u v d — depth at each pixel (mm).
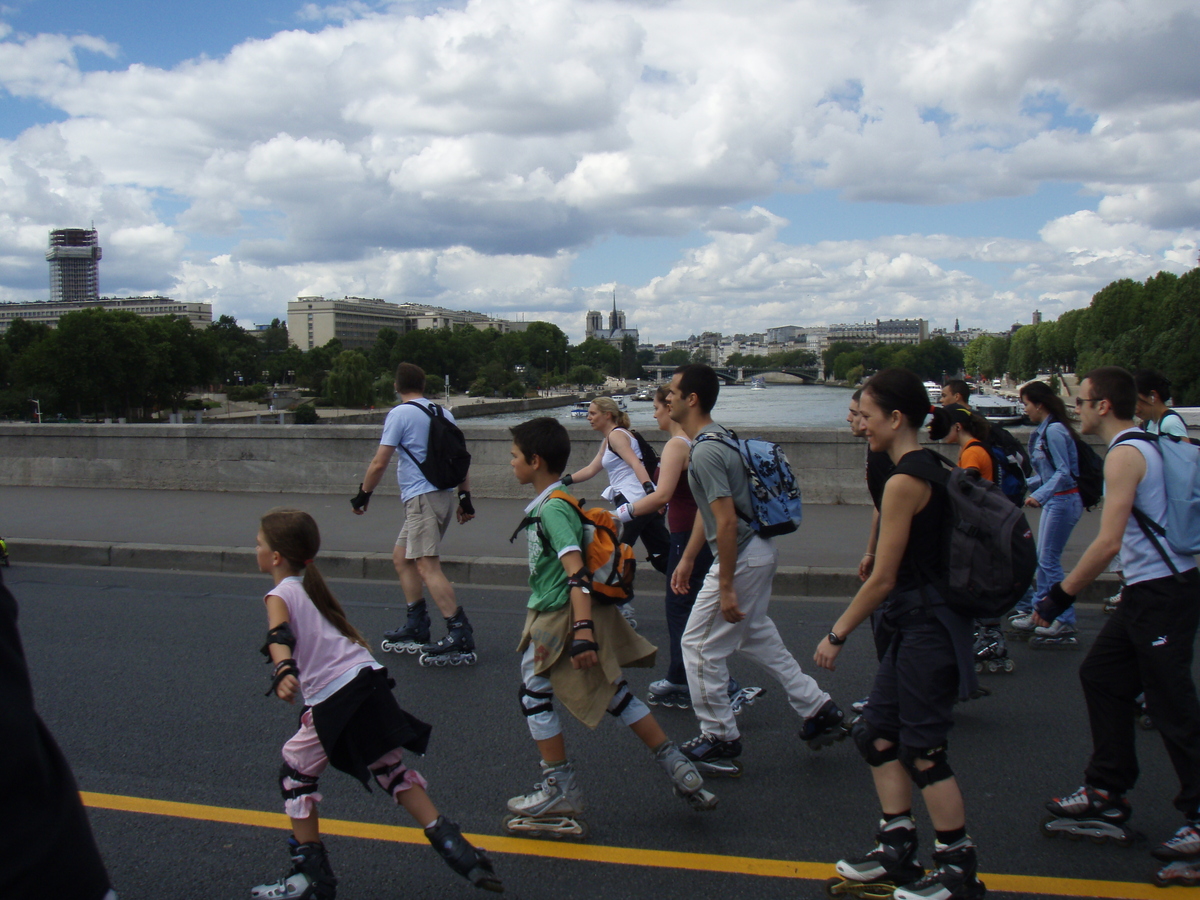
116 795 3977
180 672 5699
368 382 129250
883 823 3217
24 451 13672
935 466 3100
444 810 3820
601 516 3652
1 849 1553
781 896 3141
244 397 132000
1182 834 3287
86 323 90250
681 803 3893
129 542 9328
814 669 5711
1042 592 6180
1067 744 4520
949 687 3037
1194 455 3406
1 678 1627
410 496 5879
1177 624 3330
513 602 7582
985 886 3189
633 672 5852
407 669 5785
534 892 3174
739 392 194750
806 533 9562
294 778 3123
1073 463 6027
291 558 3199
